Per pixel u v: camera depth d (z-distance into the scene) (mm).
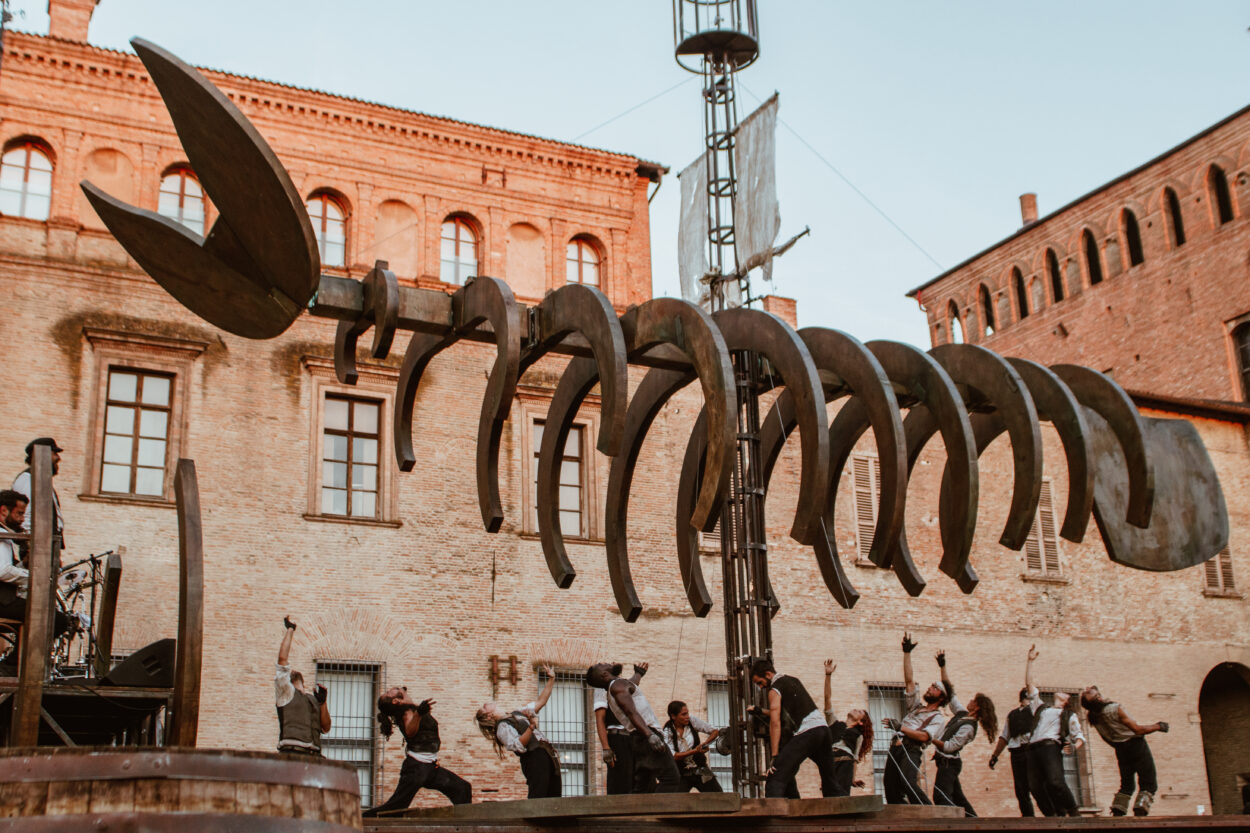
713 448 12109
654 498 26672
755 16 24656
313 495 23812
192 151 10656
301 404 24234
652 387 14625
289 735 14039
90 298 23266
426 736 14305
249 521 23172
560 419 14492
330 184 26375
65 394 22609
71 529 21828
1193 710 31047
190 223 24906
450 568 24484
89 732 10922
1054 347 48125
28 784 7145
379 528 24125
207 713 21859
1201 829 14484
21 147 24016
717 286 24219
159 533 22406
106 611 11133
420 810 13117
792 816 12047
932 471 29969
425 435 25031
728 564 15531
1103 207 46875
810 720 13266
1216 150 43031
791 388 13219
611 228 28906
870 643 27875
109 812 7191
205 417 23422
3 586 9570
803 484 12945
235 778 7551
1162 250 44656
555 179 28562
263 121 26156
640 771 13406
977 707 17641
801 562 27750
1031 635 29656
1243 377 41812
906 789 16875
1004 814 27906
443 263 27266
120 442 22922
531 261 27984
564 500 26109
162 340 23328
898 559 14820
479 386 25812
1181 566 15703
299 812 7773
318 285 12039
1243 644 32281
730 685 15086
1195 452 16172
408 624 23859
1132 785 16656
